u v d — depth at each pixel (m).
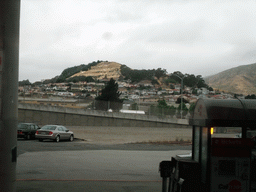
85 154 18.95
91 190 8.17
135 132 52.66
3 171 5.53
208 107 6.10
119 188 8.54
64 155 17.88
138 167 13.75
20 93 57.38
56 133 30.20
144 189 8.51
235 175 5.82
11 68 5.70
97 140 35.38
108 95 119.00
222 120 6.00
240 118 6.06
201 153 6.26
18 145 23.84
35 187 8.29
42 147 23.09
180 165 6.31
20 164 13.33
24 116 56.44
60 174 10.90
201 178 6.25
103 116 63.09
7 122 5.60
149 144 32.03
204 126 6.05
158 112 69.06
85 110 61.47
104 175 11.07
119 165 14.23
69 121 60.25
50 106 58.22
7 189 5.56
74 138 35.28
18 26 5.88
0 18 5.61
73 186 8.59
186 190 6.19
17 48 5.85
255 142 6.49
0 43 5.60
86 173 11.38
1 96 5.56
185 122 70.44
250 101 6.26
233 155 5.84
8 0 5.66
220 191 5.80
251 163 6.21
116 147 26.16
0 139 5.53
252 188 6.17
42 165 13.19
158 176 11.30
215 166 5.81
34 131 32.91
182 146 30.47
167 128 65.88
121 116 64.69
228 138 5.86
